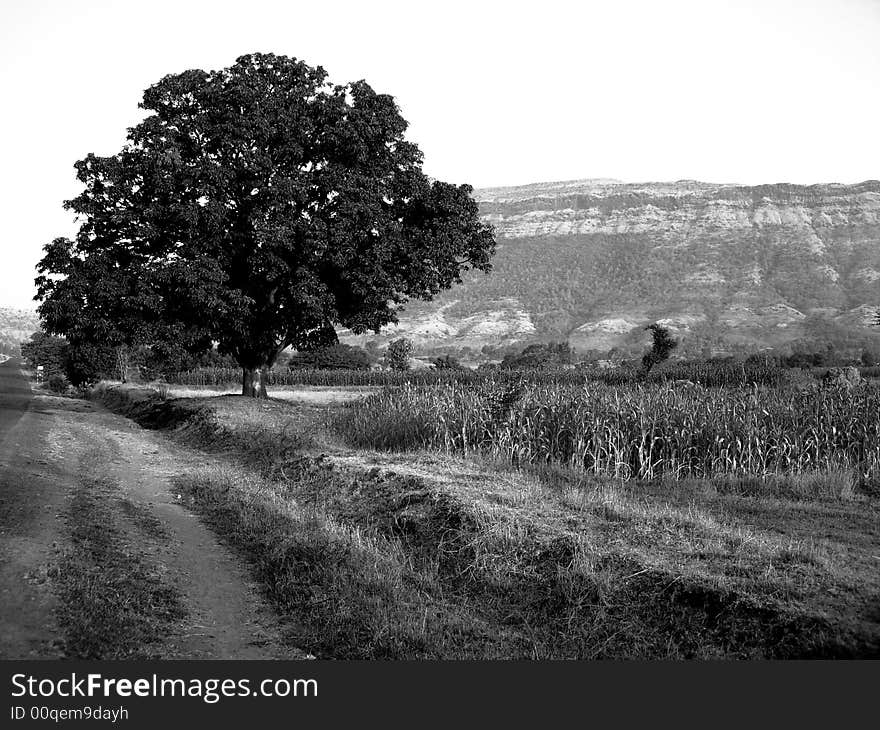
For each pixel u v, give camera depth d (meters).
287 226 26.98
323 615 7.72
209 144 28.62
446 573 8.99
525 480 12.70
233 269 29.66
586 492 11.91
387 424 18.05
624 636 7.23
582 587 7.92
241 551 10.07
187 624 7.46
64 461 17.14
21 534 9.83
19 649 6.44
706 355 138.50
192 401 29.86
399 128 29.77
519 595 8.21
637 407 15.09
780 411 15.10
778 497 12.27
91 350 28.41
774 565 7.96
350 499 12.39
